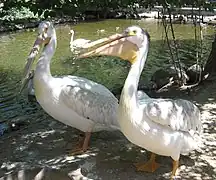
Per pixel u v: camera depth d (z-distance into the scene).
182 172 4.67
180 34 18.45
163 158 5.05
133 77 4.12
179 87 9.20
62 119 5.32
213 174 4.63
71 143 5.67
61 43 16.50
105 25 23.09
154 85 9.58
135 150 5.33
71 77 5.50
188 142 4.39
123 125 4.19
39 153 5.37
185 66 10.97
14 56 14.05
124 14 25.72
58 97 5.14
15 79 10.68
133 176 4.62
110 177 4.61
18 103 8.47
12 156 5.31
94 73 11.38
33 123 6.93
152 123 4.16
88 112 5.16
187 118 4.36
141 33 4.18
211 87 8.77
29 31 19.95
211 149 5.29
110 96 5.40
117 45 4.19
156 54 13.70
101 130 5.52
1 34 19.36
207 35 17.91
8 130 6.62
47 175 4.02
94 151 5.34
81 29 21.52
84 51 4.25
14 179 4.02
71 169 4.79
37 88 5.19
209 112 6.95
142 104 4.25
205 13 23.11
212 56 9.79
